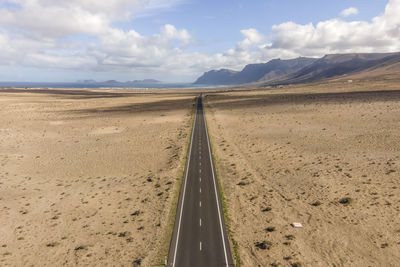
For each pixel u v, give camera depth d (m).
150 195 49.75
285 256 32.28
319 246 33.88
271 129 95.88
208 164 63.88
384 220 38.06
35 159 74.25
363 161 59.53
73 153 78.81
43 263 32.91
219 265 31.08
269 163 63.72
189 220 40.53
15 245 36.69
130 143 87.38
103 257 33.47
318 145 73.75
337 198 45.06
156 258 32.62
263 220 40.16
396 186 46.97
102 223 41.50
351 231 36.34
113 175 61.53
